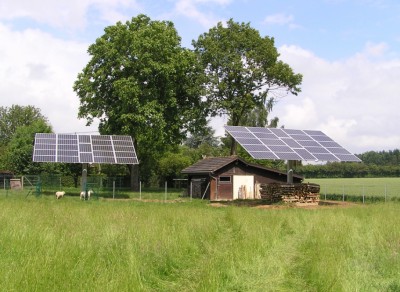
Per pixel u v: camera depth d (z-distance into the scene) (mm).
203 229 15602
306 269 10359
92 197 38469
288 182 36719
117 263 9719
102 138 43688
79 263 9273
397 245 13586
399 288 8961
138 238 12680
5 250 10711
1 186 51906
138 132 49188
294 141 38344
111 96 50969
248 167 44375
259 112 72375
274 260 10953
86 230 14031
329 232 15453
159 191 54219
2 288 7312
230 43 56094
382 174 110000
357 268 10234
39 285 7605
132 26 51469
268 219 20156
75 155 40125
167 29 52531
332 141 39938
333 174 108625
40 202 29438
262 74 56688
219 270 9578
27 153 66875
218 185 43219
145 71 48156
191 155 79375
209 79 55094
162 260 10648
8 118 99875
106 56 49906
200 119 56031
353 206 32781
